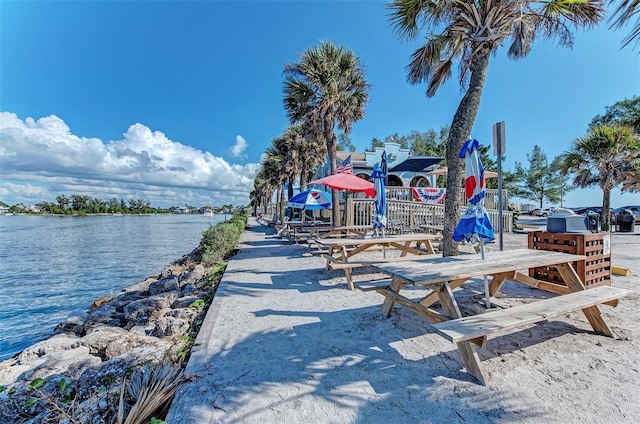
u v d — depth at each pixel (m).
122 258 15.45
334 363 2.68
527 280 4.20
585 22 4.95
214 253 8.80
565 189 35.06
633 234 13.56
